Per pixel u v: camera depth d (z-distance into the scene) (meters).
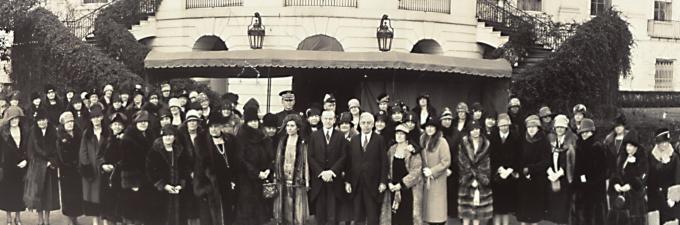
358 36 24.98
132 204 10.80
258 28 24.59
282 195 11.24
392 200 11.11
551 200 11.40
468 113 12.46
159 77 16.70
